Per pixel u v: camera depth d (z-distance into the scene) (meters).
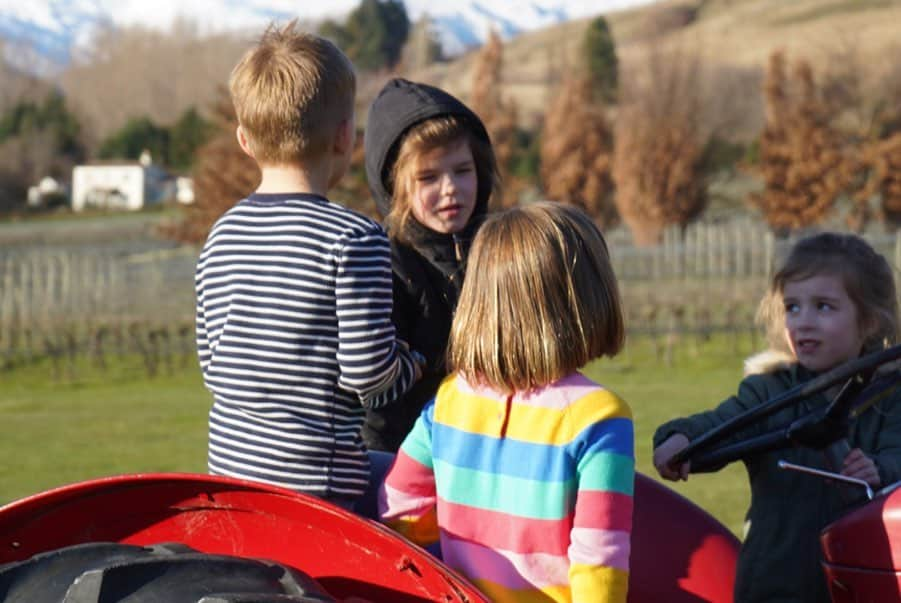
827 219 37.22
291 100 3.21
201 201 28.80
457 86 89.12
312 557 2.89
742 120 57.84
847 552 2.95
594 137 40.22
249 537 2.96
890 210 36.75
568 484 2.76
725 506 8.26
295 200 3.15
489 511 2.85
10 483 9.92
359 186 24.69
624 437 2.76
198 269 3.27
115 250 43.47
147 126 96.44
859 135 38.69
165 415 14.76
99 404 16.38
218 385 3.10
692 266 24.66
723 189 49.84
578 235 2.90
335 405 3.03
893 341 3.39
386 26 106.31
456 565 2.88
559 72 68.06
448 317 3.73
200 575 2.62
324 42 3.37
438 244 3.76
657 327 20.33
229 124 29.06
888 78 40.91
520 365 2.82
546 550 2.78
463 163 3.78
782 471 3.38
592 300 2.86
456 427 2.93
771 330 3.52
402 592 2.79
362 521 2.70
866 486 2.98
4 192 86.19
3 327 21.12
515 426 2.83
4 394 18.12
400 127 3.75
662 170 38.03
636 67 45.72
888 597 2.86
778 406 3.04
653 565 3.43
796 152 37.12
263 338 3.04
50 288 21.72
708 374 17.88
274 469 2.98
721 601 3.40
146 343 20.92
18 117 98.00
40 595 2.67
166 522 3.01
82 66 116.69
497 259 2.88
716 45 106.94
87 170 86.75
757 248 24.20
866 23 100.94
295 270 3.04
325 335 3.01
